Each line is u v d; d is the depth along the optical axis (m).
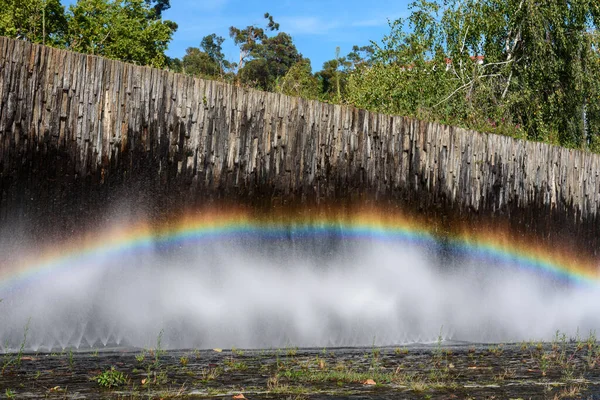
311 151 10.46
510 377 7.62
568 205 14.51
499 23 21.75
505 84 21.66
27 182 8.21
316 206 10.52
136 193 8.98
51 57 8.36
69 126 8.48
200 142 9.45
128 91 8.91
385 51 19.45
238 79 11.53
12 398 5.68
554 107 21.81
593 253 15.06
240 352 8.79
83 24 29.94
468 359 9.01
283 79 13.02
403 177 11.58
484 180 12.85
